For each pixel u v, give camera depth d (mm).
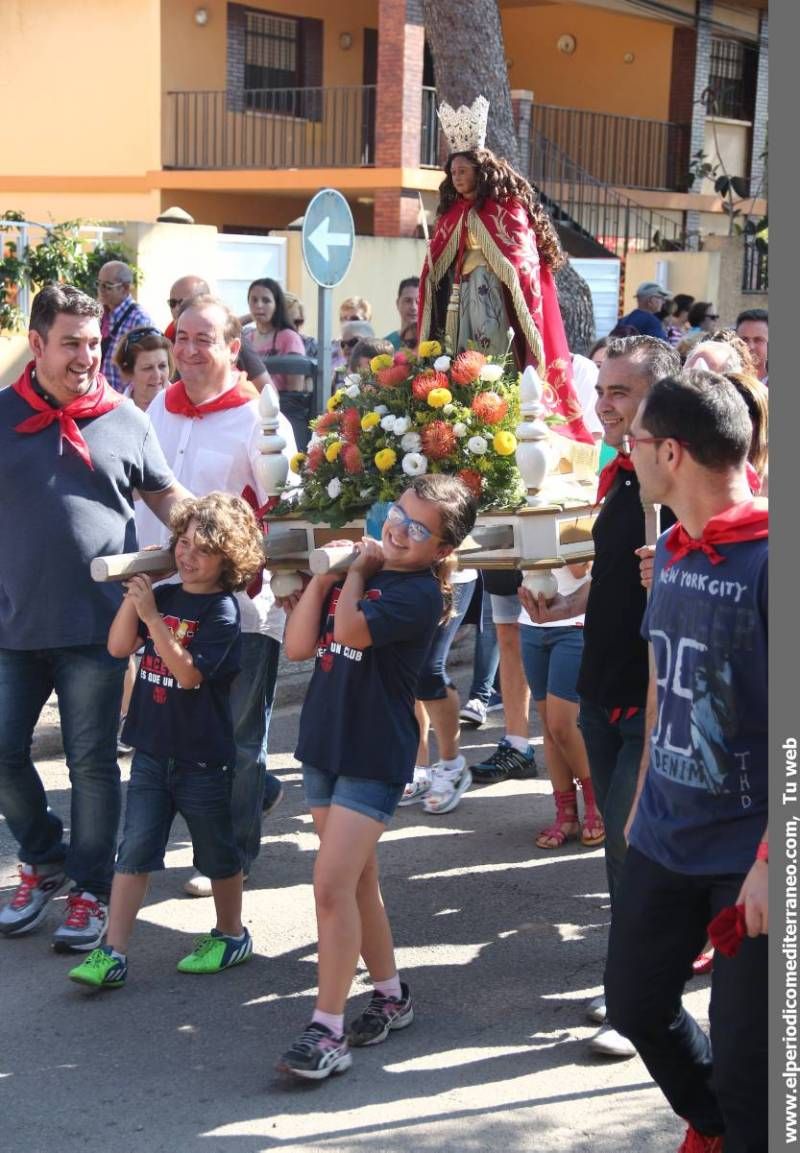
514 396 4844
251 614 5109
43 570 4789
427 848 5988
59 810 6258
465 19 10781
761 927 2934
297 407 10258
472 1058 4246
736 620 3059
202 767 4586
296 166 21625
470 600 6504
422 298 5980
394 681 4082
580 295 11891
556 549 4652
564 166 21719
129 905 4598
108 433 4887
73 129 20531
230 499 4617
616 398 4203
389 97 18906
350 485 4906
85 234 13914
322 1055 4035
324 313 9516
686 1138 3576
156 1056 4234
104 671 4871
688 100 23141
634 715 4254
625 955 3361
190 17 20438
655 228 22766
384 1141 3789
